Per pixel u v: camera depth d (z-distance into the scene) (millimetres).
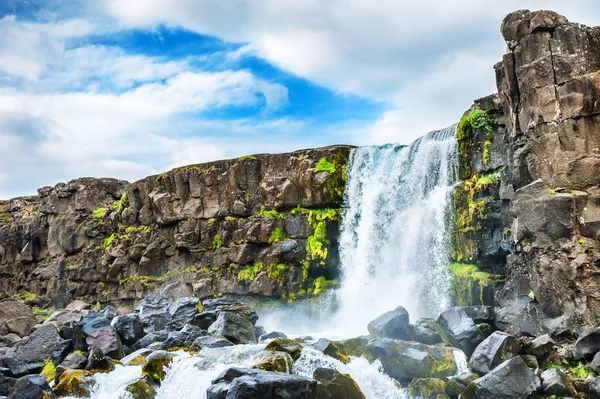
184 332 23234
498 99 24531
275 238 34094
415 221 27922
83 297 46188
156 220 41125
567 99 19797
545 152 20078
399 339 20156
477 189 24703
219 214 37344
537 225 19266
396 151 30750
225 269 36469
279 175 35281
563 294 18656
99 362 20141
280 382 14852
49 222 50594
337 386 16250
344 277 31594
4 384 20484
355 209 31938
